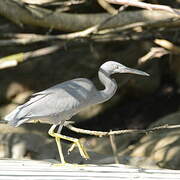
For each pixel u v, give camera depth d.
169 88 20.34
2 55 18.44
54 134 8.98
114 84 9.30
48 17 13.96
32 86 18.75
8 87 18.61
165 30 14.56
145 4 9.34
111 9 14.48
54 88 8.80
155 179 7.75
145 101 19.81
